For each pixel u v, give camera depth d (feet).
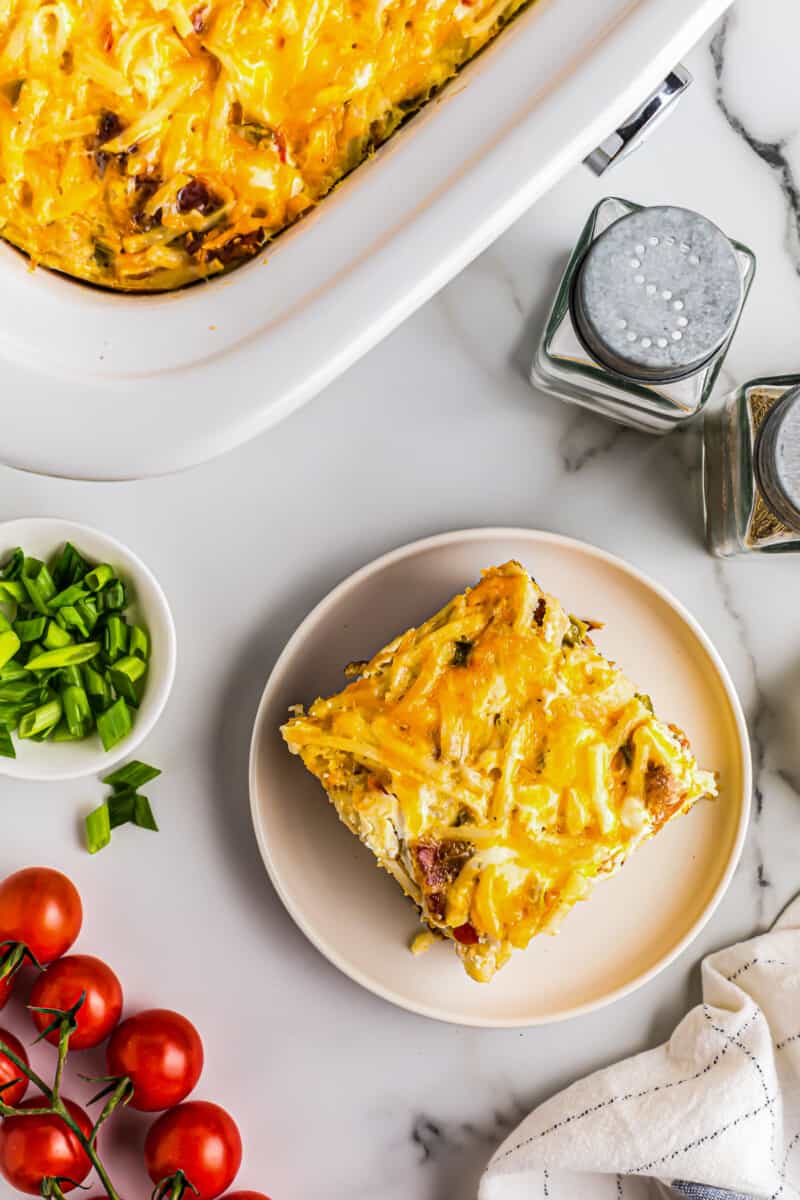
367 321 1.68
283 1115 2.08
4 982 1.98
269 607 2.08
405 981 2.05
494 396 2.10
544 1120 2.06
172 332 1.73
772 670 2.10
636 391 1.99
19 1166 1.97
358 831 1.93
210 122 1.70
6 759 1.98
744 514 2.01
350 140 1.75
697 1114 2.04
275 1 1.69
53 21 1.66
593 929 2.06
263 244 1.77
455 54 1.75
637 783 1.90
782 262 2.11
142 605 2.01
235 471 2.08
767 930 2.11
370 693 1.91
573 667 1.91
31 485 2.06
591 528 2.11
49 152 1.71
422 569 2.05
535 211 2.09
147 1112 2.06
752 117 2.10
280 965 2.08
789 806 2.11
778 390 2.01
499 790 1.87
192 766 2.07
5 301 1.73
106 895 2.07
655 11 1.68
